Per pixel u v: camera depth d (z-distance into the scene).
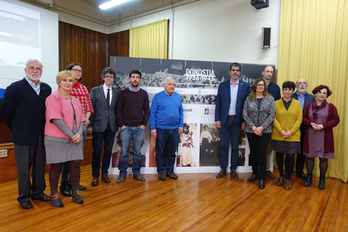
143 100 3.15
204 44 5.28
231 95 3.34
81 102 2.68
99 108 2.96
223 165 3.45
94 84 7.14
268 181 3.28
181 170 3.60
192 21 5.48
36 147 2.38
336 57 3.50
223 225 2.05
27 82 2.24
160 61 3.46
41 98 2.31
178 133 3.35
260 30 4.44
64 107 2.25
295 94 3.41
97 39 7.16
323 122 2.93
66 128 2.20
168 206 2.41
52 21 5.75
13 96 2.16
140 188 2.92
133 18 6.71
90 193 2.74
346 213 2.31
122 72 3.39
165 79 3.48
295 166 3.77
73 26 6.54
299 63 3.88
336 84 3.49
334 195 2.79
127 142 3.12
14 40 5.07
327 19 3.56
